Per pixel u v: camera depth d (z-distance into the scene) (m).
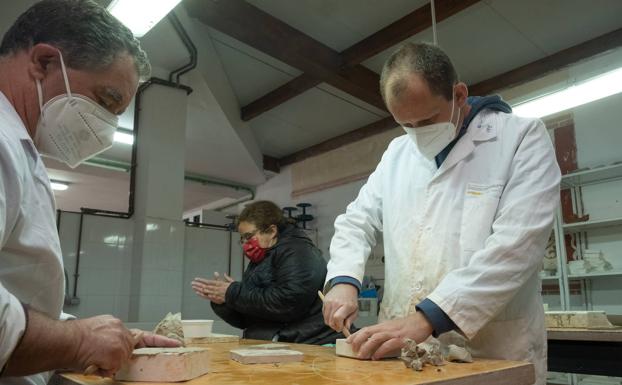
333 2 3.56
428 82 1.07
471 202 1.12
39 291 0.73
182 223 3.78
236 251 4.30
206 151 5.36
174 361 0.68
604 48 3.71
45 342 0.59
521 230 0.98
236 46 4.19
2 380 0.69
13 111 0.74
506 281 0.95
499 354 1.05
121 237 3.66
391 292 1.23
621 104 3.90
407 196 1.27
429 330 0.93
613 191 3.84
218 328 3.29
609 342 2.00
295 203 6.19
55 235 0.76
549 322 2.27
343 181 5.62
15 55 0.79
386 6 3.59
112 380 0.70
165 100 3.88
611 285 3.75
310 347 1.20
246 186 6.78
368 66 4.36
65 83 0.80
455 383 0.71
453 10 3.35
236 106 4.93
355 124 5.46
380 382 0.67
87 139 0.87
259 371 0.78
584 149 4.04
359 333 0.95
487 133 1.18
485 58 4.12
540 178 1.05
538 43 3.90
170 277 3.63
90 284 3.46
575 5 3.46
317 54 3.99
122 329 0.69
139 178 3.78
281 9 3.65
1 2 2.36
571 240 4.01
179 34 3.47
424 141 1.18
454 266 1.12
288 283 1.62
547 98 3.01
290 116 5.32
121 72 0.84
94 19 0.80
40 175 0.75
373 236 1.38
